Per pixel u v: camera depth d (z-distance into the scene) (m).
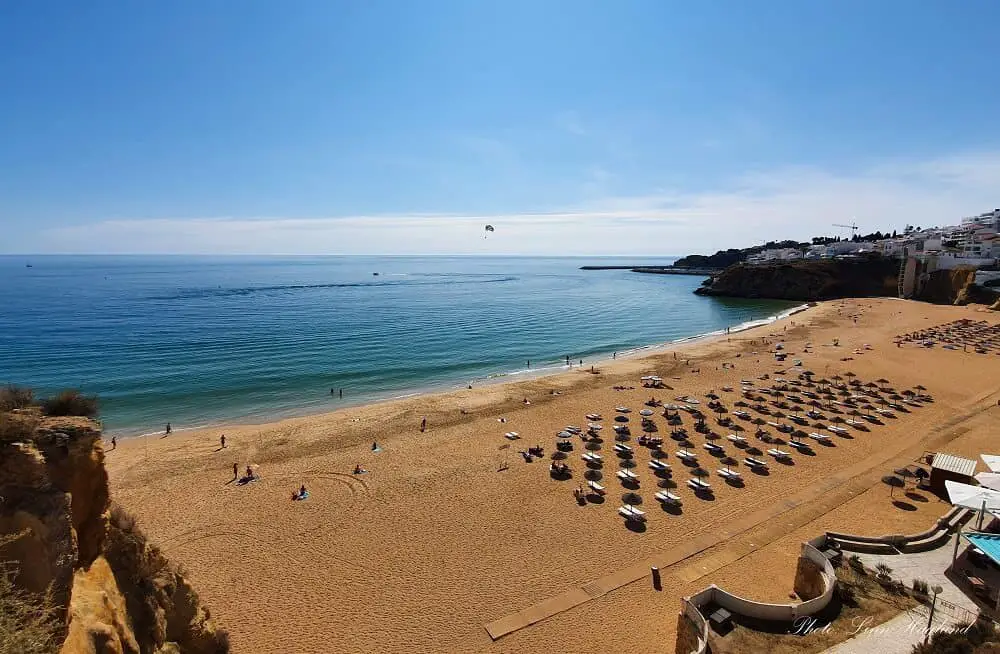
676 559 25.39
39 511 9.85
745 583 23.25
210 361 71.25
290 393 58.50
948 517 26.77
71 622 9.54
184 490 33.16
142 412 51.09
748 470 35.75
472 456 38.66
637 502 30.61
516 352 82.62
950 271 134.00
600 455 38.94
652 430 43.59
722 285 173.25
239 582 24.08
